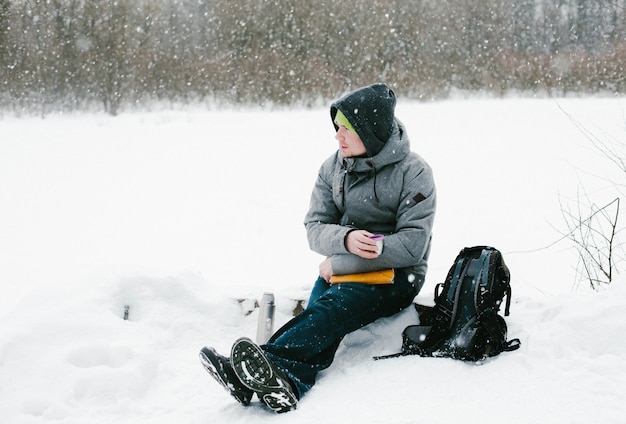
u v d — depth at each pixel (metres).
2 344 2.60
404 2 25.17
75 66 18.62
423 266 2.99
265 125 15.53
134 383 2.60
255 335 3.22
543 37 25.30
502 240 6.68
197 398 2.58
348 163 2.94
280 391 2.31
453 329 2.67
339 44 23.22
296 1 23.52
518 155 10.95
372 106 2.81
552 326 2.68
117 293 3.21
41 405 2.42
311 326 2.57
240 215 8.30
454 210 7.93
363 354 2.84
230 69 20.56
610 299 2.72
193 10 23.38
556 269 5.62
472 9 25.88
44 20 19.33
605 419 2.06
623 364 2.36
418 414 2.24
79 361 2.69
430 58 23.89
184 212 8.53
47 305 3.02
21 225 7.97
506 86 20.94
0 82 18.23
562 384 2.31
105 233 7.66
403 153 2.89
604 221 6.62
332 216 3.11
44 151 12.67
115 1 19.78
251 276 6.05
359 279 2.76
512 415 2.18
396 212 2.93
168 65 20.09
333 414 2.31
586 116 14.30
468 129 13.82
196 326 3.18
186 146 13.16
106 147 13.11
